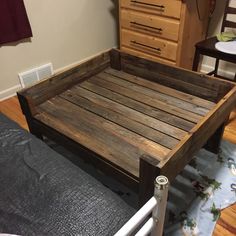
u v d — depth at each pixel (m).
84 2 2.77
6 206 0.85
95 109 1.68
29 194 0.89
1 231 0.78
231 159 1.78
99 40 3.14
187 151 1.23
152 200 0.72
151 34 2.48
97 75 2.07
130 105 1.71
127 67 2.06
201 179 1.63
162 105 1.70
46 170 0.98
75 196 0.87
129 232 0.64
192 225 1.38
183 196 1.53
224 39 2.07
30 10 2.41
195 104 1.70
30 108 1.58
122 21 2.64
